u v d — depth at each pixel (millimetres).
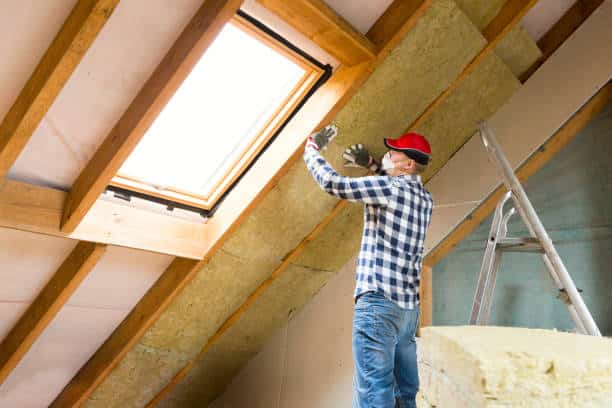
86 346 2592
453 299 2742
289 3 1699
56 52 1422
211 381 3361
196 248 2311
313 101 2150
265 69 2062
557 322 2404
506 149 2688
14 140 1525
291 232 2604
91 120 1723
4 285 2041
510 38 2510
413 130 2572
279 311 3145
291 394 3164
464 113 2678
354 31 1887
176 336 2746
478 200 2703
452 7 2078
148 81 1676
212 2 1518
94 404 2766
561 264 2078
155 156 2152
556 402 837
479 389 837
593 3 2648
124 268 2297
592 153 2512
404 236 1996
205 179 2324
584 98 2537
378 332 1917
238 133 2238
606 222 2400
